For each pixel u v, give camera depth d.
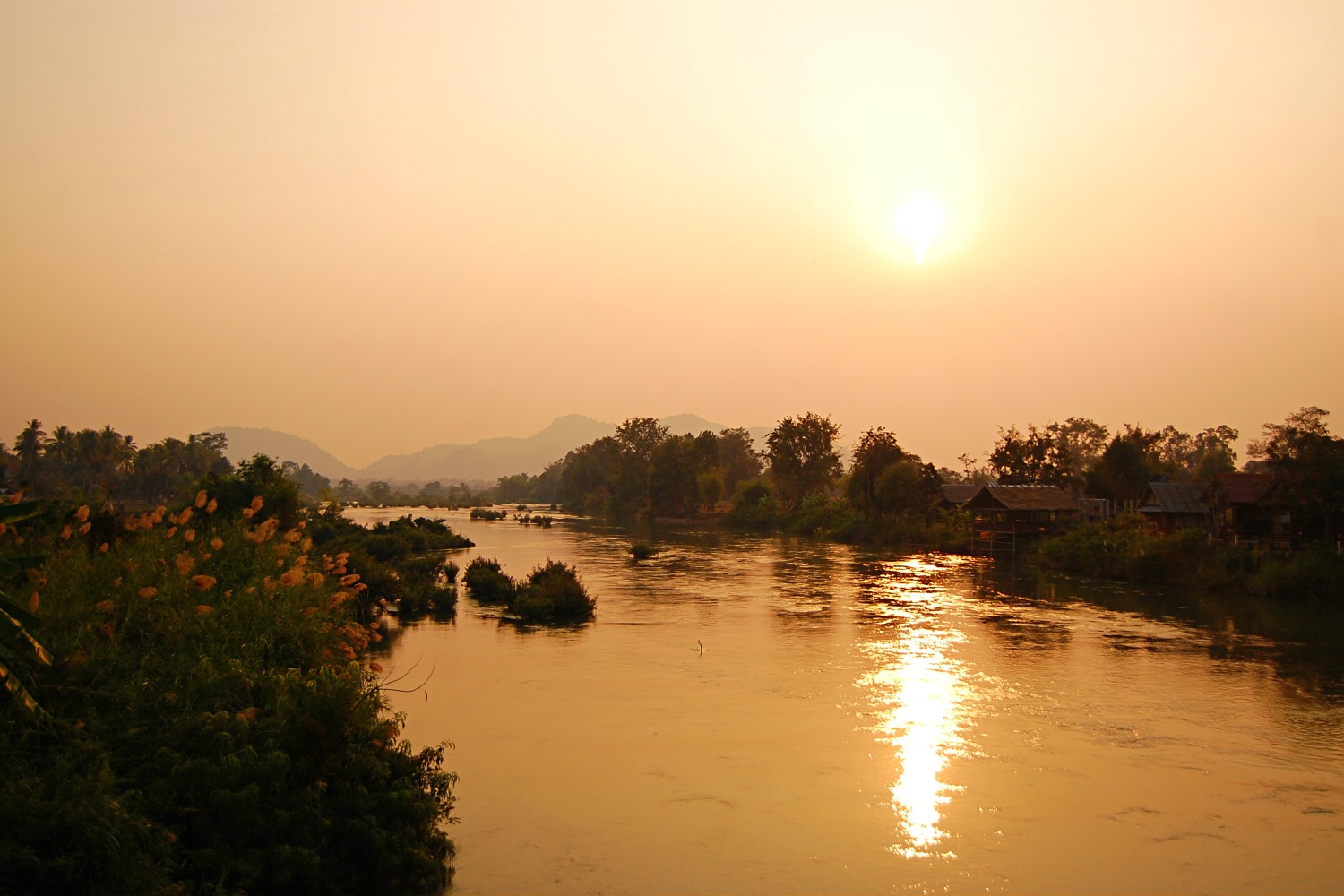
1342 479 43.09
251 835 10.40
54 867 8.65
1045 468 80.94
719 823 14.74
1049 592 43.25
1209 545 46.88
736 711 21.36
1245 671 25.78
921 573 52.00
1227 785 16.81
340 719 11.78
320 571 20.66
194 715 11.38
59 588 12.87
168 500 104.75
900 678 24.80
